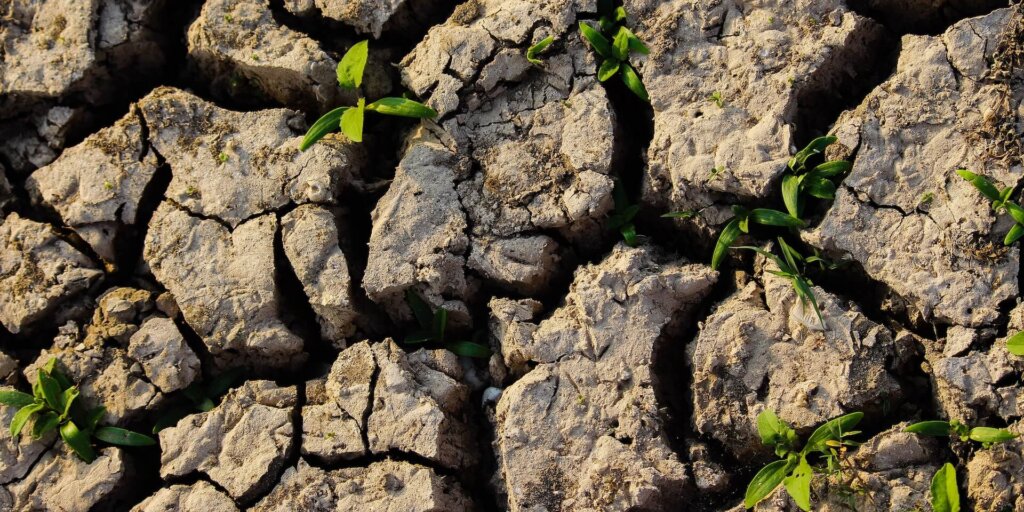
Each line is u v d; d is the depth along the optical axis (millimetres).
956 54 1015
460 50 1051
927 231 1004
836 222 1012
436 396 1024
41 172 1068
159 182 1062
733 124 1026
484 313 1042
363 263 1046
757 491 989
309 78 1058
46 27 1079
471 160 1045
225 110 1064
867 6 1036
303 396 1035
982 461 984
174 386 1037
